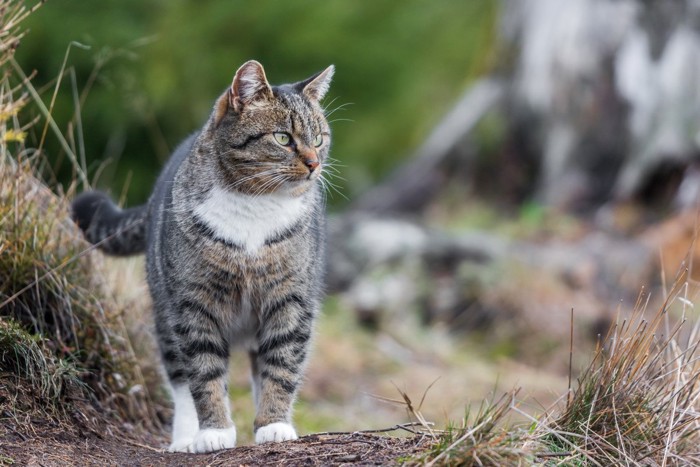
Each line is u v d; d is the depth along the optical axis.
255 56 16.95
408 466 5.41
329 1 18.22
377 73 18.83
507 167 16.28
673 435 6.03
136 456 6.42
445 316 13.34
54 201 7.73
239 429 8.38
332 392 10.96
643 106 14.68
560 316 12.73
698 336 7.15
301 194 6.91
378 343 12.62
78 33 13.56
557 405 7.13
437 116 19.66
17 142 7.91
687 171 14.38
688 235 13.33
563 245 14.26
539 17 15.81
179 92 15.17
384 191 16.47
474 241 14.16
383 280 13.73
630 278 13.30
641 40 14.85
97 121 13.83
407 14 20.02
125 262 8.66
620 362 6.17
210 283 6.66
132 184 14.44
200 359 6.76
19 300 7.11
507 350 12.62
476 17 21.30
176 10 15.70
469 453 5.34
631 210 14.64
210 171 6.71
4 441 6.01
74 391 6.87
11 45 7.89
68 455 6.11
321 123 7.21
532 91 15.77
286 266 6.77
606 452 5.87
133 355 7.77
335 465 5.61
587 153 15.33
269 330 6.90
